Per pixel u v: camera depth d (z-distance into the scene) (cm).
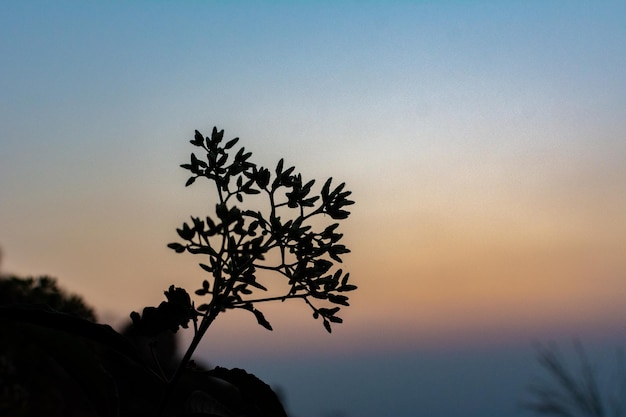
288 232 135
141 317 136
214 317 133
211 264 131
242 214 135
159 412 132
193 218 126
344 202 142
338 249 140
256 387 149
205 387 168
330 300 140
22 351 264
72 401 284
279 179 140
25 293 289
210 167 138
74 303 293
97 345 192
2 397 257
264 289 133
